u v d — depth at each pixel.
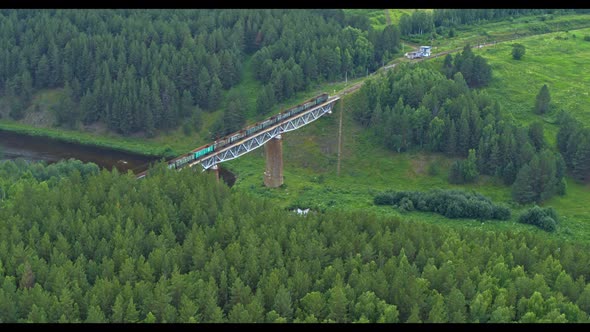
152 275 146.25
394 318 134.00
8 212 168.50
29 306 134.50
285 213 177.00
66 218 164.12
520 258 158.62
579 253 160.12
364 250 155.00
